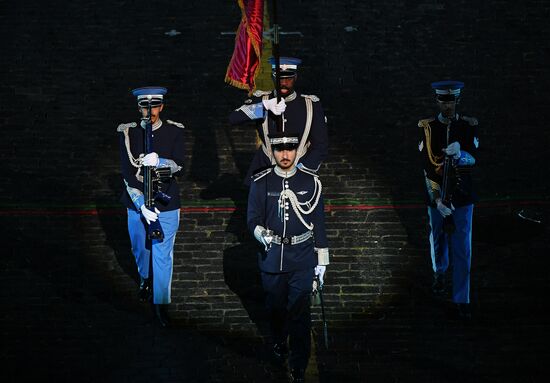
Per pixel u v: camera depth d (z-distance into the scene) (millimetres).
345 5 39094
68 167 34594
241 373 25125
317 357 26031
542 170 34844
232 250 31672
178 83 37156
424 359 25828
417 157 35281
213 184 34281
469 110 36344
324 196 33781
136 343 26719
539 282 30000
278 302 25047
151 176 27609
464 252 27953
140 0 39031
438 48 38031
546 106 36469
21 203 33312
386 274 30500
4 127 35531
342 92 37062
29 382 24547
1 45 37594
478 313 28375
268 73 37562
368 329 27594
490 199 33875
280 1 39094
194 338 27031
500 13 38875
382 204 33531
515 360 25719
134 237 28500
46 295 29312
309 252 24672
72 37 38031
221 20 38875
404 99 36844
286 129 26906
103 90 36750
